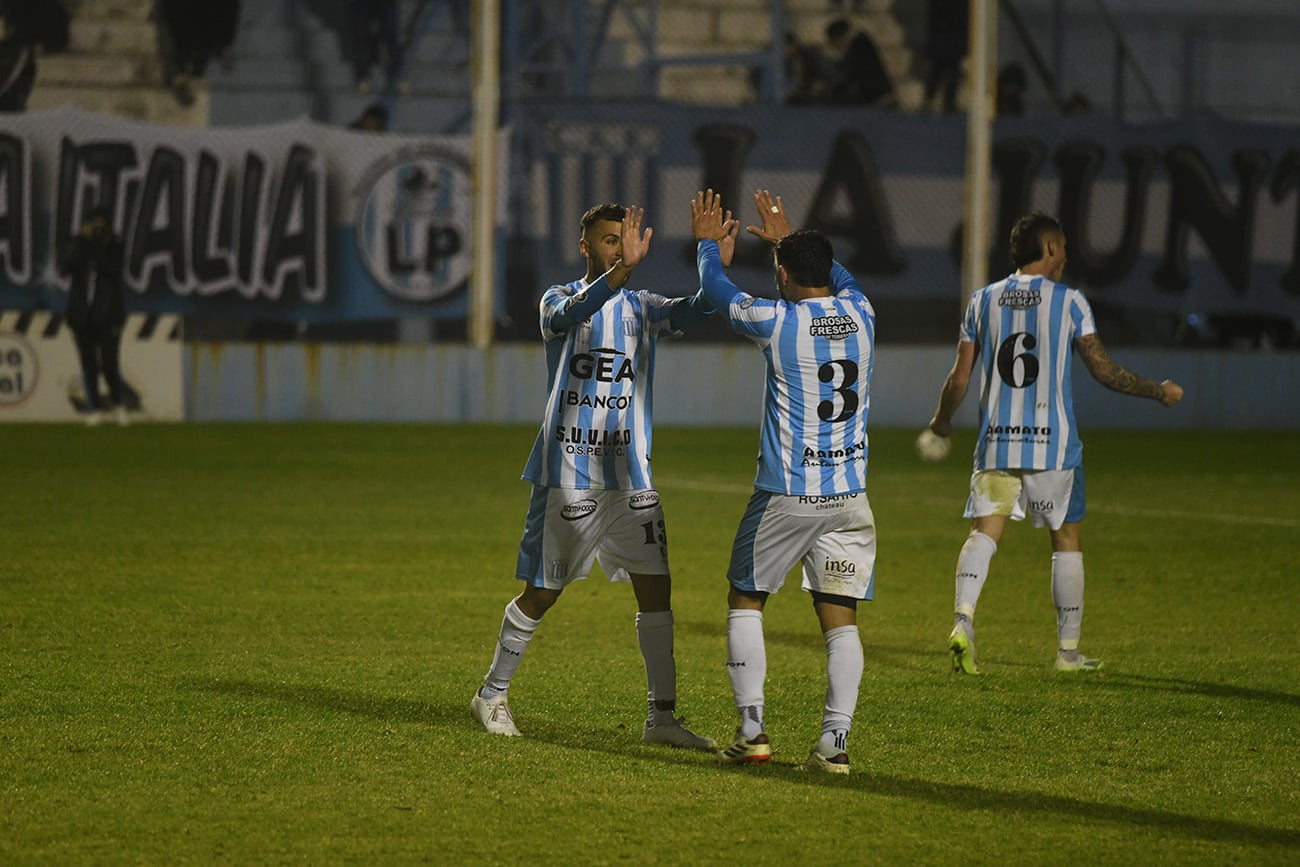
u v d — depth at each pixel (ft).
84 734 61.82
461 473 166.61
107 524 124.06
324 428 215.92
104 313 212.02
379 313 216.74
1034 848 49.85
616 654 80.74
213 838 49.52
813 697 71.82
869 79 247.29
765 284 220.84
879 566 113.09
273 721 64.49
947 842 50.34
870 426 234.99
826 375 59.62
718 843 49.88
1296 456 202.39
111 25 252.62
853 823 52.19
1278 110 234.58
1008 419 79.15
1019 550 121.49
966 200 219.20
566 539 62.75
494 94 214.28
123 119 210.38
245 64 267.39
